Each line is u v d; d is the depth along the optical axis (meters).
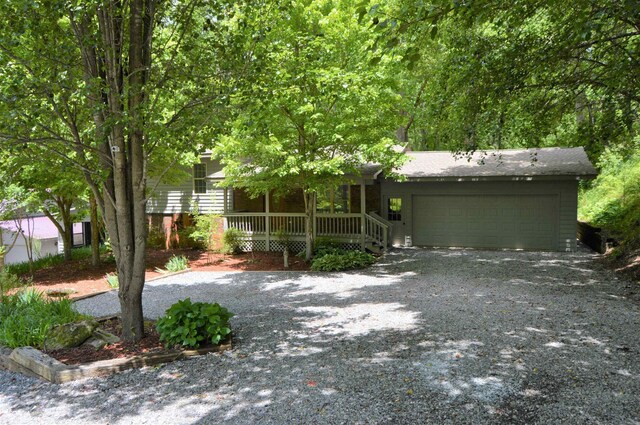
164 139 6.50
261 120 7.32
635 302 8.41
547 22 9.70
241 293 10.76
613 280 10.53
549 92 10.34
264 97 6.99
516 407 4.33
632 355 5.61
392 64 11.62
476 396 4.59
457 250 16.08
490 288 10.02
